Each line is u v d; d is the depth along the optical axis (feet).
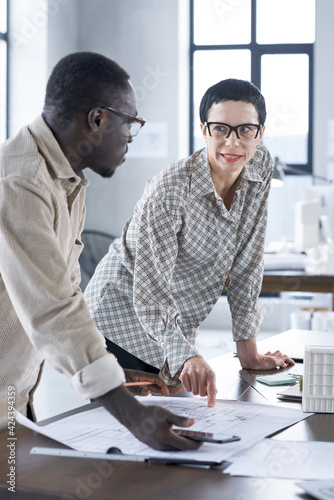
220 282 5.66
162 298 4.98
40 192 3.42
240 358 5.51
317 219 14.61
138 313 4.89
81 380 3.18
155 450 3.15
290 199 23.77
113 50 24.49
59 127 3.59
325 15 23.09
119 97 3.57
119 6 24.32
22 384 4.01
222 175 5.29
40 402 12.78
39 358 4.08
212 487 2.71
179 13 23.97
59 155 3.59
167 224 5.06
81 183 3.89
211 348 19.29
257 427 3.57
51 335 3.26
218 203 5.25
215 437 3.27
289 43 23.49
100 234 24.77
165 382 4.44
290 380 4.83
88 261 24.57
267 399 4.34
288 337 6.88
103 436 3.39
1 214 3.33
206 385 4.22
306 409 3.94
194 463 2.95
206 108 5.08
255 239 5.65
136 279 4.98
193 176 5.21
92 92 3.50
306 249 14.65
